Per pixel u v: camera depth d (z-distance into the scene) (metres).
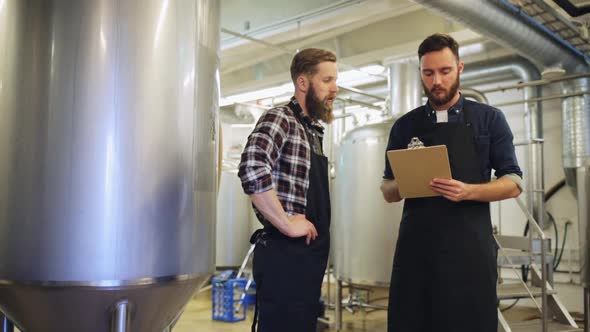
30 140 1.37
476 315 1.69
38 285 1.35
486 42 5.21
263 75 6.31
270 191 1.53
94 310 1.40
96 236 1.35
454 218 1.73
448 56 1.73
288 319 1.56
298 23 4.68
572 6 4.08
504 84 6.23
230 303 4.73
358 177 4.18
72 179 1.35
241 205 7.10
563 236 5.73
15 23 1.41
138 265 1.38
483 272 1.71
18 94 1.39
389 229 4.00
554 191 5.84
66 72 1.36
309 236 1.58
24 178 1.37
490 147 1.80
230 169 7.27
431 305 1.74
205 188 1.58
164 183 1.42
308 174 1.64
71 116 1.35
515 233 5.98
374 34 5.52
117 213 1.36
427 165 1.62
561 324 3.73
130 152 1.38
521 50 4.26
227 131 8.71
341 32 5.27
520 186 1.74
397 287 1.83
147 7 1.42
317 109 1.67
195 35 1.53
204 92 1.57
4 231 1.39
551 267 4.41
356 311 5.48
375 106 6.38
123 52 1.38
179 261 1.46
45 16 1.38
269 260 1.58
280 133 1.59
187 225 1.49
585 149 5.13
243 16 4.72
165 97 1.44
